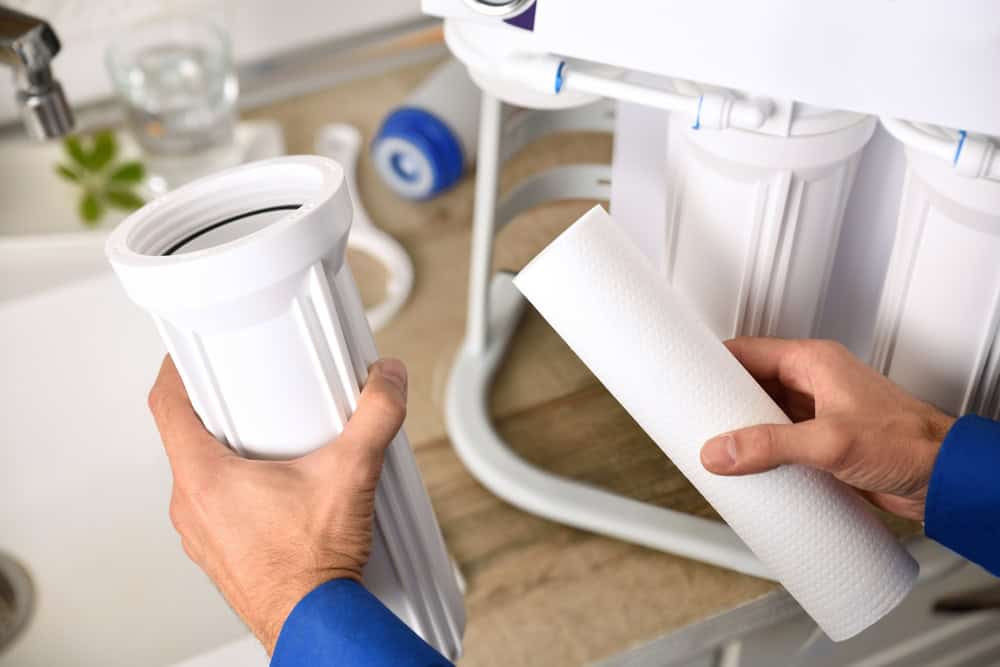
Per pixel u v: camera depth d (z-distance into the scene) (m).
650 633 0.50
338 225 0.34
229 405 0.37
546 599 0.52
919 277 0.46
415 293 0.71
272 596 0.38
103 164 0.78
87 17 0.79
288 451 0.39
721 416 0.41
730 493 0.43
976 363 0.46
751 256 0.46
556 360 0.65
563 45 0.40
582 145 0.61
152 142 0.76
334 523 0.37
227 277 0.32
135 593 0.62
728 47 0.37
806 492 0.43
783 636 0.54
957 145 0.38
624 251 0.40
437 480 0.59
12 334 0.63
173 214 0.36
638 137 0.55
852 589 0.44
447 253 0.75
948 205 0.42
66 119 0.60
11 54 0.56
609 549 0.54
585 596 0.52
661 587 0.52
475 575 0.53
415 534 0.45
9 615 0.61
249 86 0.88
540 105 0.46
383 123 0.78
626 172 0.57
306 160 0.36
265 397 0.37
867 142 0.49
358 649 0.35
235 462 0.38
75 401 0.66
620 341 0.41
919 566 0.49
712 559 0.52
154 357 0.67
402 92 0.89
